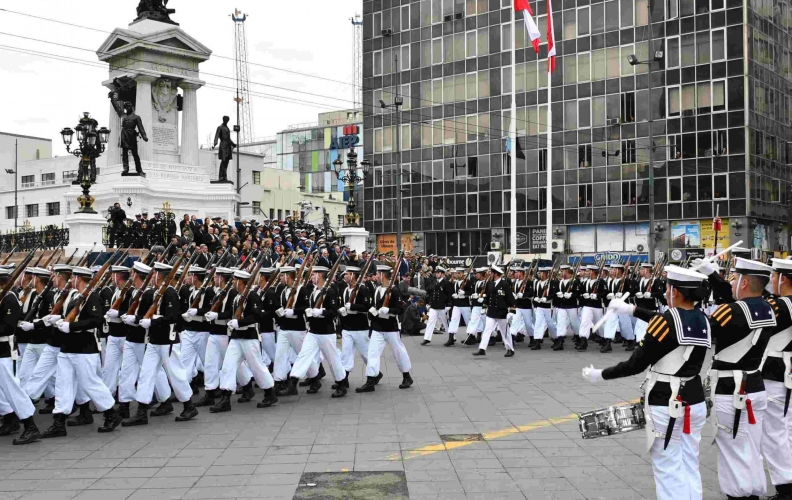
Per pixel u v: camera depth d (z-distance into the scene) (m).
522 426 10.67
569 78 50.94
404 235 58.69
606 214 49.41
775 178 48.12
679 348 5.94
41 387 10.87
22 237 30.11
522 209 52.94
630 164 48.47
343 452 9.30
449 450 9.32
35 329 11.93
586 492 7.54
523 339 23.69
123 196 30.14
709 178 45.78
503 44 53.69
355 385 14.84
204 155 60.97
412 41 58.09
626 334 20.84
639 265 21.31
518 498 7.36
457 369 16.95
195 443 9.99
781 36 49.53
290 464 8.76
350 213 37.09
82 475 8.45
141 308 11.53
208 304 13.11
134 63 32.41
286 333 13.82
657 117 47.59
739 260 6.86
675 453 5.95
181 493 7.70
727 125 45.16
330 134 106.06
